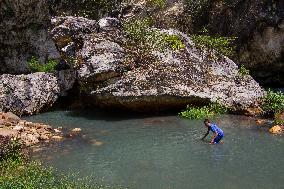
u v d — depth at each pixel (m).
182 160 11.98
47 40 23.28
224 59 19.64
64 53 18.47
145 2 24.59
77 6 24.19
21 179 10.20
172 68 17.53
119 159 12.20
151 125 15.65
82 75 17.05
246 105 16.94
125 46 18.05
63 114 17.98
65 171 11.36
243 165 11.48
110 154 12.66
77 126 15.87
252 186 10.15
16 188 9.64
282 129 14.65
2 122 15.24
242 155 12.24
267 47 21.62
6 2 22.86
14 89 18.05
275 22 21.11
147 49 18.00
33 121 16.84
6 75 18.47
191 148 12.97
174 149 12.91
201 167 11.42
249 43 22.02
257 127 15.02
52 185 10.18
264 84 22.70
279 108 16.11
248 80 18.70
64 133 14.95
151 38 18.42
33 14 23.30
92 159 12.27
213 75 18.44
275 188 10.01
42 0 23.28
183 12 23.94
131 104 16.88
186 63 18.08
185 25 23.73
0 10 22.95
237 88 17.97
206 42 19.78
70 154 12.74
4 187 9.56
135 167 11.57
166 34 18.97
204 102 17.22
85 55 17.31
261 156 12.12
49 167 11.61
